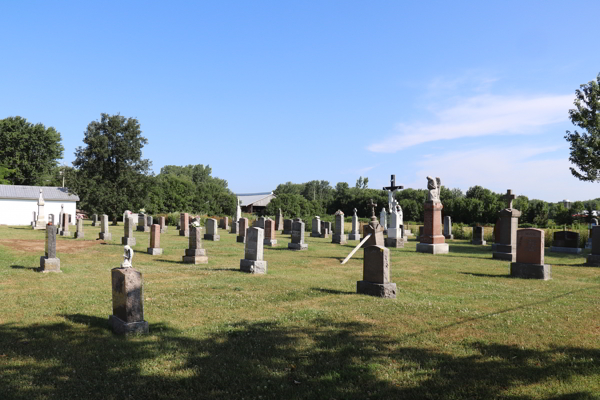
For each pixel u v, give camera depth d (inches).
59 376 219.9
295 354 252.7
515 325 312.2
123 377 219.1
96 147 2177.7
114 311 308.7
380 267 414.3
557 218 2010.3
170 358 245.6
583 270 629.9
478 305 378.3
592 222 1401.3
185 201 2920.8
